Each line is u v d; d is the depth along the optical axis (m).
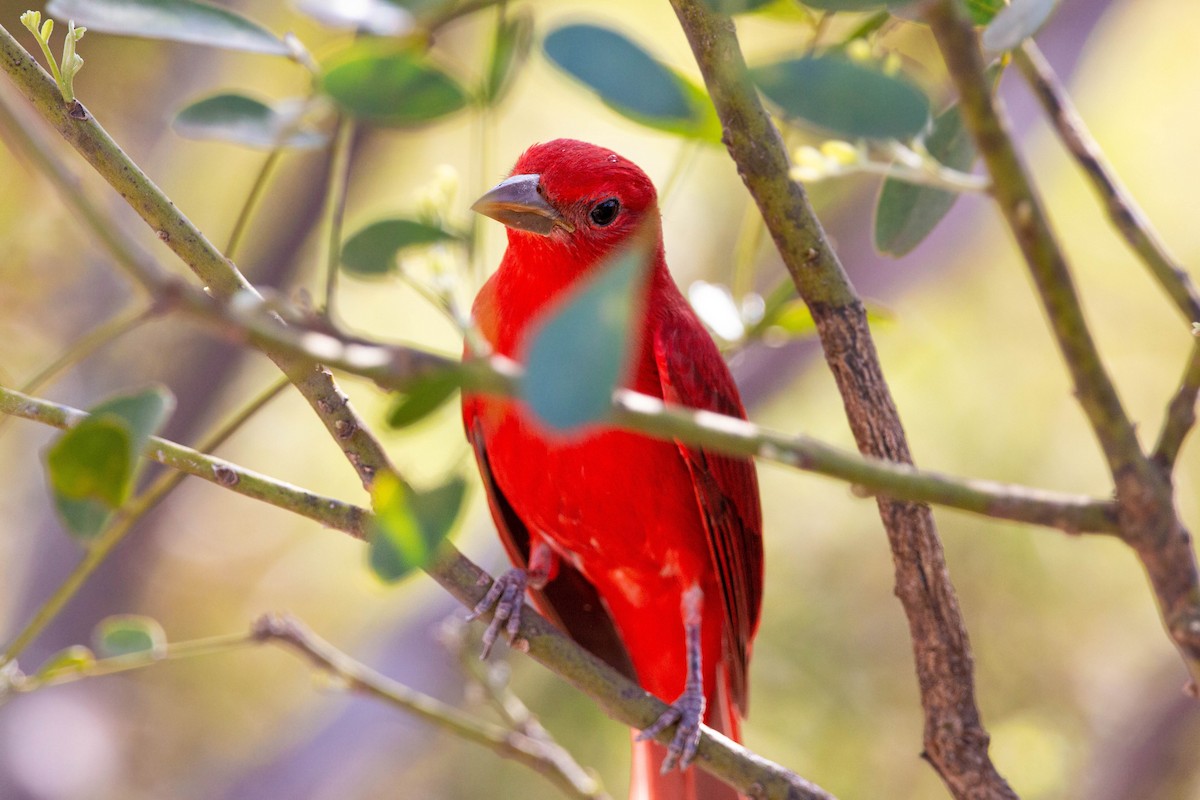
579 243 8.30
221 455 16.00
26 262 14.94
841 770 14.26
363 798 14.37
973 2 5.68
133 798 14.95
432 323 15.98
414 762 14.41
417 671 14.11
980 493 4.49
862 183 14.22
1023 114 14.38
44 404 6.07
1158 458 4.82
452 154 15.83
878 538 15.20
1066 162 16.22
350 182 15.31
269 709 15.91
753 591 9.15
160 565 16.09
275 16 14.55
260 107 6.33
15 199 14.70
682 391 8.33
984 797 6.45
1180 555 4.76
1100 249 16.66
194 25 5.77
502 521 9.19
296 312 4.55
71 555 15.12
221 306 3.97
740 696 9.12
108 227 3.90
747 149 6.22
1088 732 14.96
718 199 16.31
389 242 6.07
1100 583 15.32
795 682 14.57
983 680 15.12
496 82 6.27
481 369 4.05
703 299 8.76
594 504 8.45
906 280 14.57
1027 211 4.27
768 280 14.83
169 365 15.50
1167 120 17.44
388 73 5.18
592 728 13.97
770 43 13.54
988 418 15.86
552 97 16.39
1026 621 15.28
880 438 6.46
